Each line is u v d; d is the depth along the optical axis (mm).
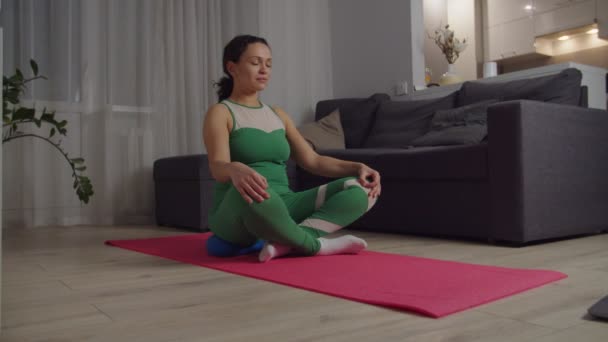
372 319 1022
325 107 4250
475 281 1327
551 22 5766
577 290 1246
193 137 3949
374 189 1911
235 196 1712
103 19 3664
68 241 2662
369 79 4609
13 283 1528
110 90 3639
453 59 4430
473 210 2338
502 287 1241
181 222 3316
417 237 2584
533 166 2172
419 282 1332
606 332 909
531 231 2146
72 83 3588
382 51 4488
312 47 4801
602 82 3422
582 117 2467
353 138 3990
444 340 879
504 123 2176
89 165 3613
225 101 1967
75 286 1464
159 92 3838
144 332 978
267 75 1991
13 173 3385
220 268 1669
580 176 2428
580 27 5562
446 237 2543
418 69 4285
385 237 2611
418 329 945
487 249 2074
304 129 3943
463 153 2346
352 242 1850
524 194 2131
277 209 1649
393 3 4383
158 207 3609
